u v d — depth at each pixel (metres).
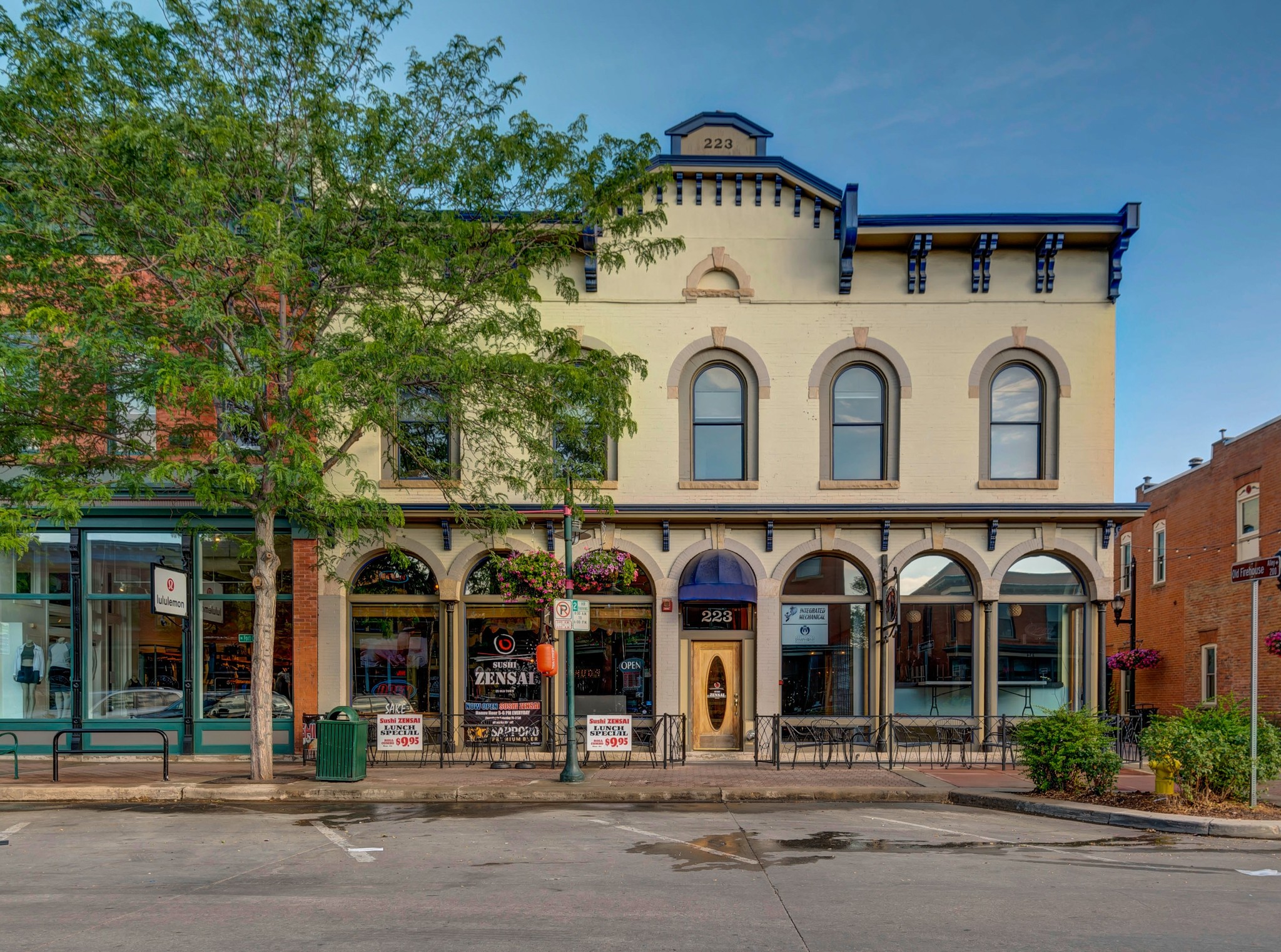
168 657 16.31
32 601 16.47
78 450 12.80
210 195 11.56
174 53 12.55
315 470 11.72
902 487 16.41
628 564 15.15
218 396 12.70
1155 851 9.27
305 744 15.13
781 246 16.84
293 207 13.25
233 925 6.51
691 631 16.52
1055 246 16.39
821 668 16.58
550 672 13.91
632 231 14.62
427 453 16.42
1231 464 23.45
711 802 12.45
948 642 16.53
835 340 16.66
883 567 16.12
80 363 12.49
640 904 7.11
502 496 15.37
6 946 6.03
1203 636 24.81
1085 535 16.38
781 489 16.44
